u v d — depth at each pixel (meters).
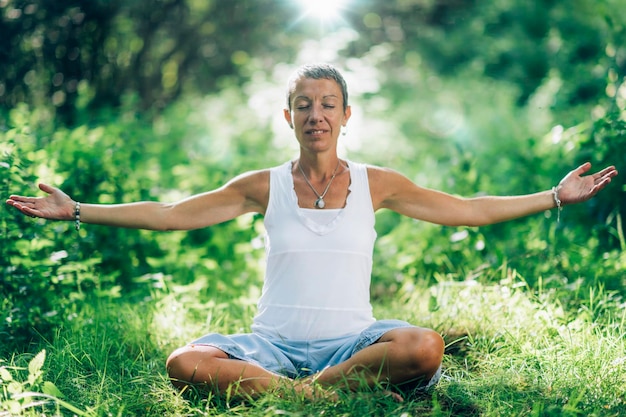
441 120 14.94
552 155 7.31
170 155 8.72
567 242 6.43
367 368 3.97
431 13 17.16
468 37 16.78
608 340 4.61
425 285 6.39
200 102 12.88
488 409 3.92
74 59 9.90
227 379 3.96
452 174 7.58
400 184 4.35
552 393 4.07
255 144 9.89
